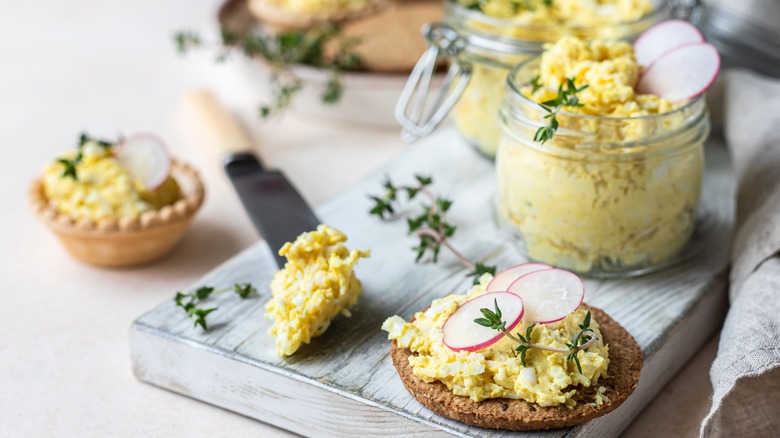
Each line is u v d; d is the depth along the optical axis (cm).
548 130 51
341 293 51
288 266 51
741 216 56
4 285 60
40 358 55
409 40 73
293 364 50
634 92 54
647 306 53
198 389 52
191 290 55
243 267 56
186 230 63
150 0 96
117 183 58
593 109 53
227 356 50
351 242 58
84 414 51
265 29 80
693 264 56
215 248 62
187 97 72
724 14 70
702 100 54
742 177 58
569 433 46
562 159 53
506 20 60
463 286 55
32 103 77
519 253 57
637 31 59
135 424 51
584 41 56
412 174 64
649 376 51
